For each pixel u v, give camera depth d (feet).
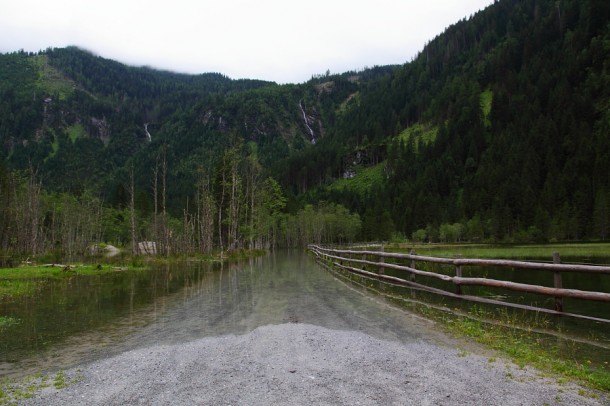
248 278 61.93
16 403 15.26
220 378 17.29
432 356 20.13
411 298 38.32
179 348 22.63
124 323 30.42
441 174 482.28
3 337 26.40
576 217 254.68
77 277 69.97
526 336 23.88
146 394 15.70
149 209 291.79
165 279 64.34
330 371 17.89
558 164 370.53
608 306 35.32
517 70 647.15
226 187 169.58
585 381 16.58
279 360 19.67
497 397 14.79
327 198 527.40
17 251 153.07
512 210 315.99
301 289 47.24
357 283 51.49
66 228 189.88
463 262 34.55
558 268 25.71
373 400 14.51
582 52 531.91
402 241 328.29
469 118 573.74
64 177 574.15
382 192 507.71
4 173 179.83
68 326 29.66
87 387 16.80
